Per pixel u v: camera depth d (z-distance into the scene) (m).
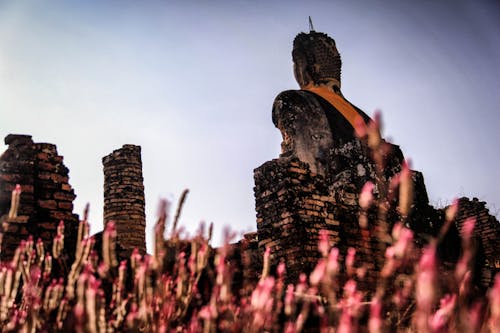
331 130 9.30
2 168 5.24
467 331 2.98
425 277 2.53
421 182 8.98
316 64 11.47
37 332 3.38
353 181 8.42
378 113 2.99
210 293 4.56
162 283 3.50
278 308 4.03
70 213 5.55
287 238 6.65
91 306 2.77
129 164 11.50
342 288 6.05
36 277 3.63
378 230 7.41
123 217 10.91
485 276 8.36
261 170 7.42
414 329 4.16
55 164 5.68
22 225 5.02
